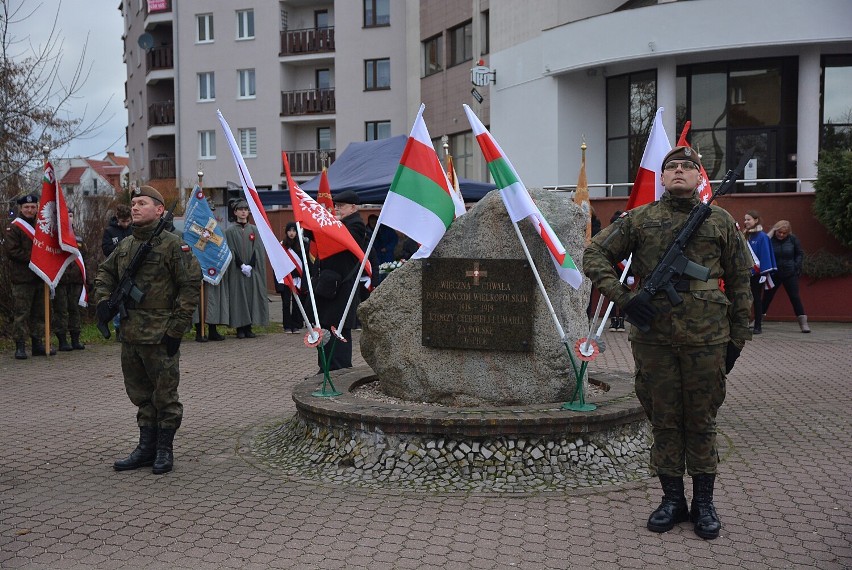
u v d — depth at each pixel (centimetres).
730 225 464
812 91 1903
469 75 2727
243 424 755
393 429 581
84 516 511
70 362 1110
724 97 2016
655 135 642
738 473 591
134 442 693
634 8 1969
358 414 589
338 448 604
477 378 631
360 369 780
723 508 514
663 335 458
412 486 554
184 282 595
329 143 3703
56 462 633
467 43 2767
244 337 1387
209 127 3734
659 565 429
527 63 2288
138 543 466
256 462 628
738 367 1064
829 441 682
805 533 471
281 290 1447
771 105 1980
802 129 1920
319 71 3706
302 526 489
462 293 629
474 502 524
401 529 481
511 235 623
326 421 616
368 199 1516
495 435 572
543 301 618
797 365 1075
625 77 2148
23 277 1130
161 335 593
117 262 609
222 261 1302
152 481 582
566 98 2188
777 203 1627
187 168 3769
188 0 3694
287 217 2434
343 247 809
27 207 1131
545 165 2239
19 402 855
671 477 479
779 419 765
